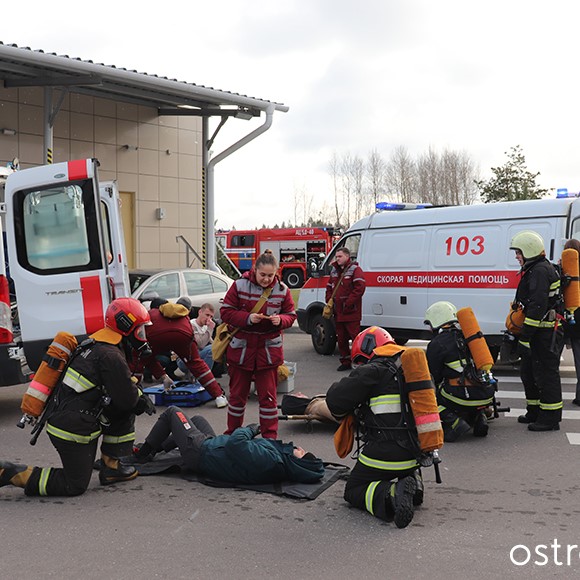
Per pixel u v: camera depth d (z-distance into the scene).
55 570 4.12
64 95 14.02
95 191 7.78
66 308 7.84
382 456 4.93
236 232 34.72
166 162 17.75
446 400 7.10
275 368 6.66
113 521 4.91
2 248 7.85
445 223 11.20
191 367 8.70
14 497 5.44
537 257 7.41
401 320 11.76
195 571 4.10
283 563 4.21
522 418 7.88
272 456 5.57
